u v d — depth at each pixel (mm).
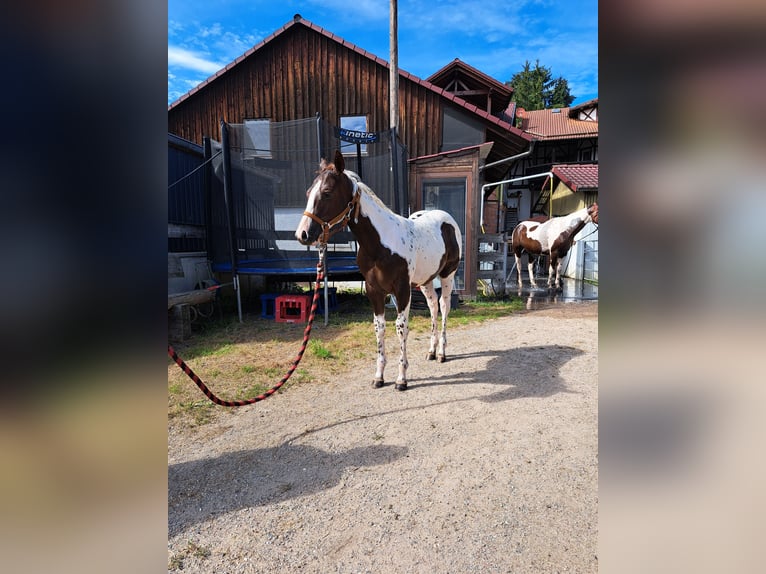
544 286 9039
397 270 3125
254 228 5711
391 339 4699
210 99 8617
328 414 2801
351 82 8227
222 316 6043
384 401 2988
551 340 4500
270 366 3828
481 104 11055
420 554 1544
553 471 2043
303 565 1518
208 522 1757
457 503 1825
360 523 1725
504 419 2619
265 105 8500
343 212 2908
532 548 1551
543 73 35906
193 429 2637
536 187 17656
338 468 2139
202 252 6223
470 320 5570
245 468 2168
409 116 8023
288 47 8352
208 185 5785
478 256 7172
